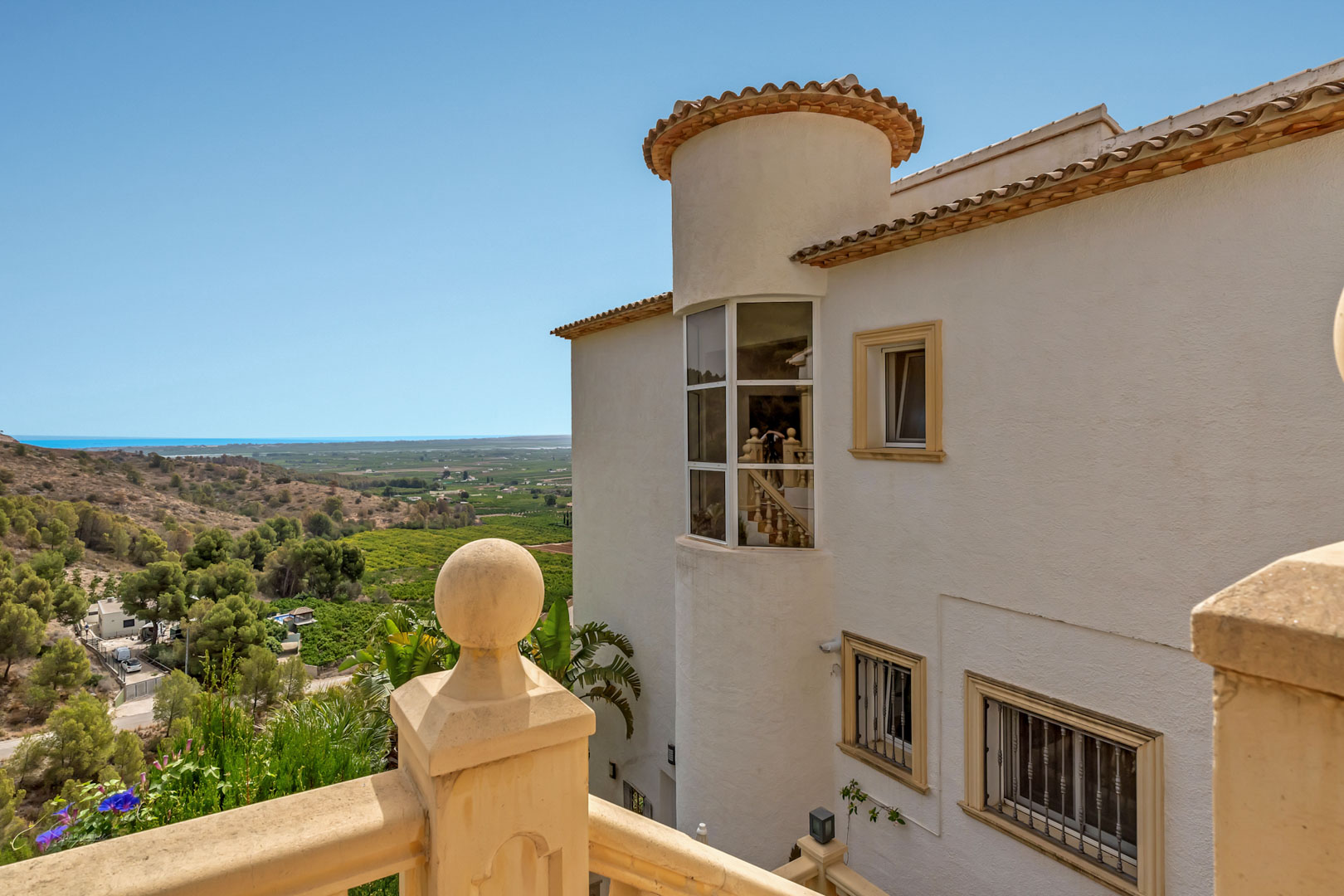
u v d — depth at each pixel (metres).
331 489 145.62
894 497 6.82
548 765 1.28
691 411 8.55
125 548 80.88
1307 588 0.90
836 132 7.60
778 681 7.46
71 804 3.12
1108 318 5.16
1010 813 6.00
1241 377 4.48
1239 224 4.49
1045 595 5.55
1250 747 0.92
